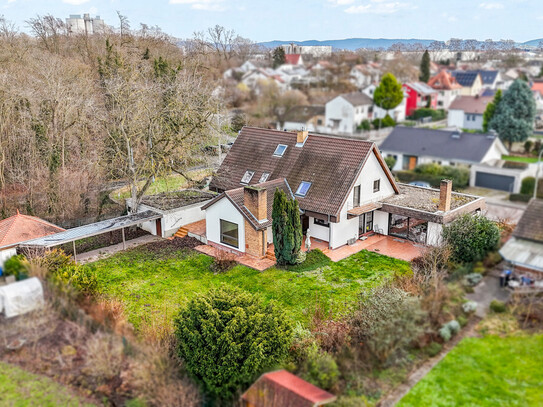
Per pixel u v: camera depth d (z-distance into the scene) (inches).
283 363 621.6
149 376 574.2
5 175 1374.3
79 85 1589.6
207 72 1947.6
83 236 1041.5
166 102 1411.2
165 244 1171.9
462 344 580.7
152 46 2082.9
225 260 1027.9
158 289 939.3
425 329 606.2
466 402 524.1
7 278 685.9
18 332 627.8
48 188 1288.1
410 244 1130.7
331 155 1168.8
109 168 1375.5
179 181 1557.6
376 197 1177.4
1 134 1362.0
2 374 574.2
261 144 1321.4
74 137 1417.3
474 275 625.6
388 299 692.1
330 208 1077.1
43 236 1035.9
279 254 1011.9
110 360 594.9
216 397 580.7
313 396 518.6
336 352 632.4
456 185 1059.9
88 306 695.1
